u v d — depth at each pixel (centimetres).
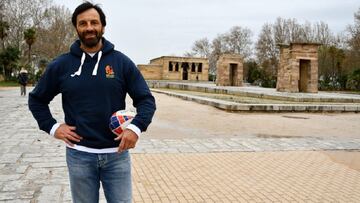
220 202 553
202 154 884
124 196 308
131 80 309
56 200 526
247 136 1179
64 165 716
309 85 2977
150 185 626
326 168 784
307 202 564
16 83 5353
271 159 852
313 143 1079
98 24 297
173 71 7344
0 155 795
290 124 1480
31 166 707
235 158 851
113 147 300
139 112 298
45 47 6538
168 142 1030
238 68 4309
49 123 304
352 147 1030
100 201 533
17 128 1187
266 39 7738
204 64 7456
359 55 5444
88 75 295
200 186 629
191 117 1605
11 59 5441
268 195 591
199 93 3172
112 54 307
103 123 296
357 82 5219
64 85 298
